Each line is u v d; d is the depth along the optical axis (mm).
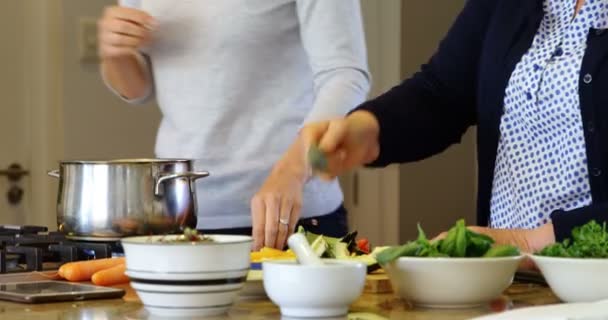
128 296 1293
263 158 1948
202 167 1959
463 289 1181
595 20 1599
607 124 1568
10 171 3168
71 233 1678
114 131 3189
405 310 1191
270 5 1917
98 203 1648
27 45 3180
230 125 1957
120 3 2162
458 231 1217
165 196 1668
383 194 3418
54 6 3148
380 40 3400
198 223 1972
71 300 1251
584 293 1190
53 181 3189
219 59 1938
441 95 1758
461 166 3459
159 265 1131
